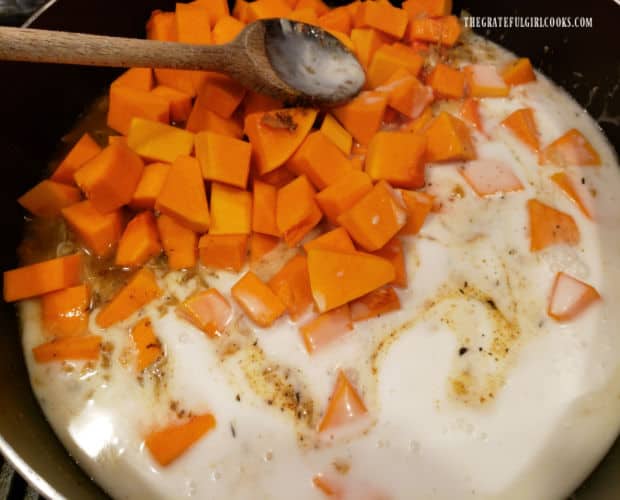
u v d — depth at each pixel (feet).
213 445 0.96
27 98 1.12
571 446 0.96
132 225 1.08
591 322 1.04
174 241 1.06
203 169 1.05
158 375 0.99
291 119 1.09
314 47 1.14
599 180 1.18
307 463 0.95
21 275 1.03
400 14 1.25
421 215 1.09
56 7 1.12
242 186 1.07
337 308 1.01
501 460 0.95
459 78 1.24
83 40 0.96
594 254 1.11
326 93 1.12
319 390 0.99
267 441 0.96
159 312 1.03
